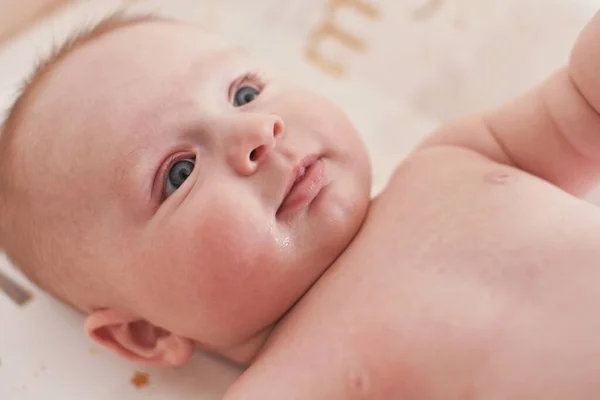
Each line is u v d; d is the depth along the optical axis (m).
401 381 0.62
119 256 0.72
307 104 0.76
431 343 0.62
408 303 0.65
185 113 0.72
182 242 0.68
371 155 1.12
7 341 0.89
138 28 0.82
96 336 0.79
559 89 0.78
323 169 0.72
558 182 0.82
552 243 0.64
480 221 0.69
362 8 1.19
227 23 1.22
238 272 0.68
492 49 1.11
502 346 0.59
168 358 0.79
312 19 1.21
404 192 0.77
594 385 0.54
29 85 0.81
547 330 0.58
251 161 0.68
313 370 0.66
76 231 0.74
